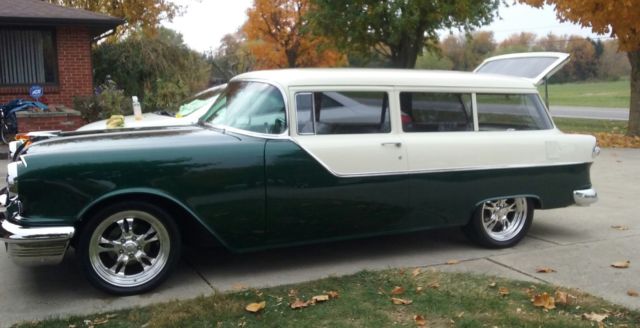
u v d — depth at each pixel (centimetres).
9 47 1541
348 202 516
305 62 3544
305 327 397
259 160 482
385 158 526
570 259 559
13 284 489
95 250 452
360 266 536
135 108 912
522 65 800
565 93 4838
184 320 404
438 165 548
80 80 1582
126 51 2220
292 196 495
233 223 480
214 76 2981
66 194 432
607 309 429
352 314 417
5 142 1321
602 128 1905
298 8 3344
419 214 549
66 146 454
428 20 2123
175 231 471
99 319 411
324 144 504
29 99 1541
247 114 518
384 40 2256
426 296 450
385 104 536
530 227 655
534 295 452
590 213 753
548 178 603
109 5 2370
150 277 467
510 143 581
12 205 457
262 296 450
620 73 6744
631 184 948
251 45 3516
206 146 471
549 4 1470
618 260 555
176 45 2442
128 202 452
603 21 1398
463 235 645
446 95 563
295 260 553
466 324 400
